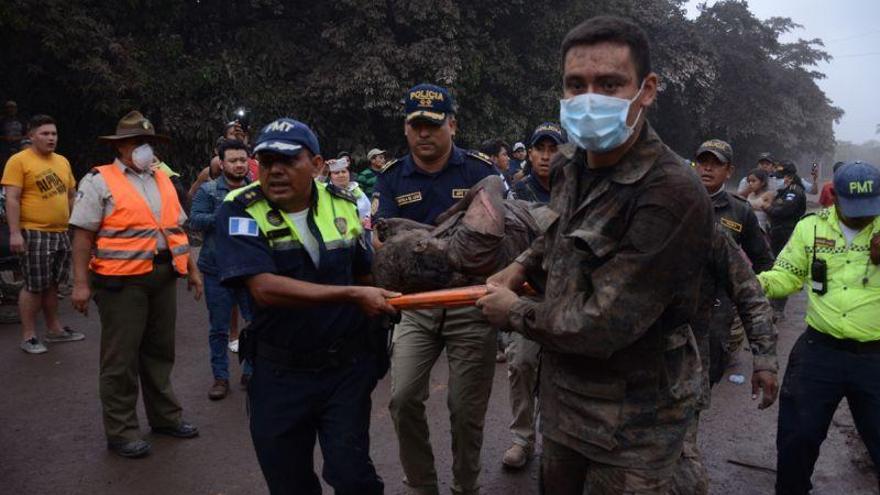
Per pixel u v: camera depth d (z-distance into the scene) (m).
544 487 2.19
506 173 8.70
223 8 17.47
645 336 1.92
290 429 2.61
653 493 1.96
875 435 3.21
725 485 3.95
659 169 1.82
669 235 1.78
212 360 5.19
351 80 16.16
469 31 17.94
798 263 3.40
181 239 4.32
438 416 4.86
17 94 14.37
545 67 20.19
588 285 1.90
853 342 3.21
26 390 5.25
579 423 2.00
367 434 2.68
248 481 3.87
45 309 6.48
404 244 2.57
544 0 19.38
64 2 13.66
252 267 2.45
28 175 6.07
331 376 2.63
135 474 3.94
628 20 1.88
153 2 15.83
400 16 16.75
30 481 3.82
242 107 15.59
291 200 2.55
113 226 4.02
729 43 31.12
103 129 15.16
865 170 3.14
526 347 3.88
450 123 3.45
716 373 3.50
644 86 1.88
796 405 3.31
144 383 4.39
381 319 2.72
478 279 2.60
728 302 3.50
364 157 17.23
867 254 3.20
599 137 1.83
